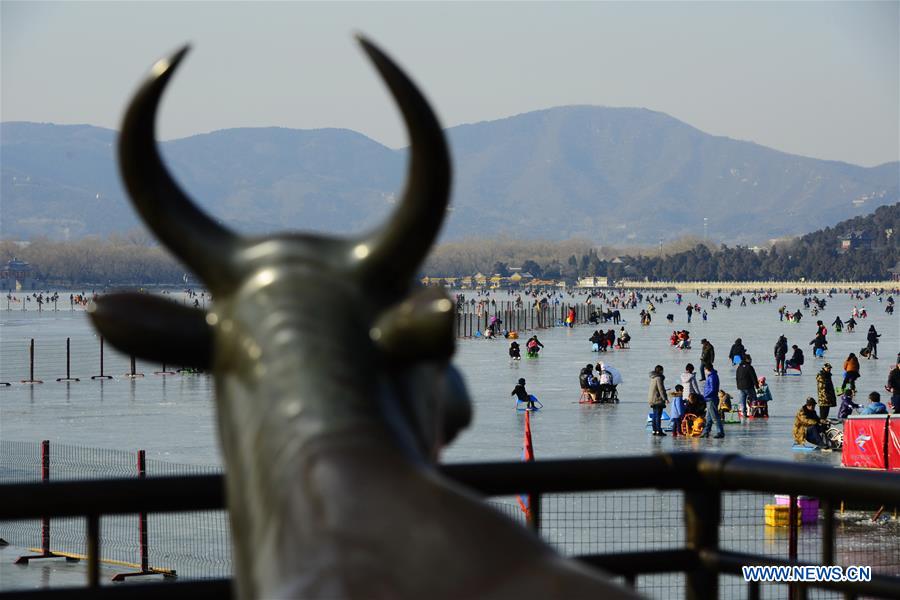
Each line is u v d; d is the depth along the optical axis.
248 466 5.38
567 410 137.00
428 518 4.71
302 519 4.79
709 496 12.70
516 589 4.30
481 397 153.50
